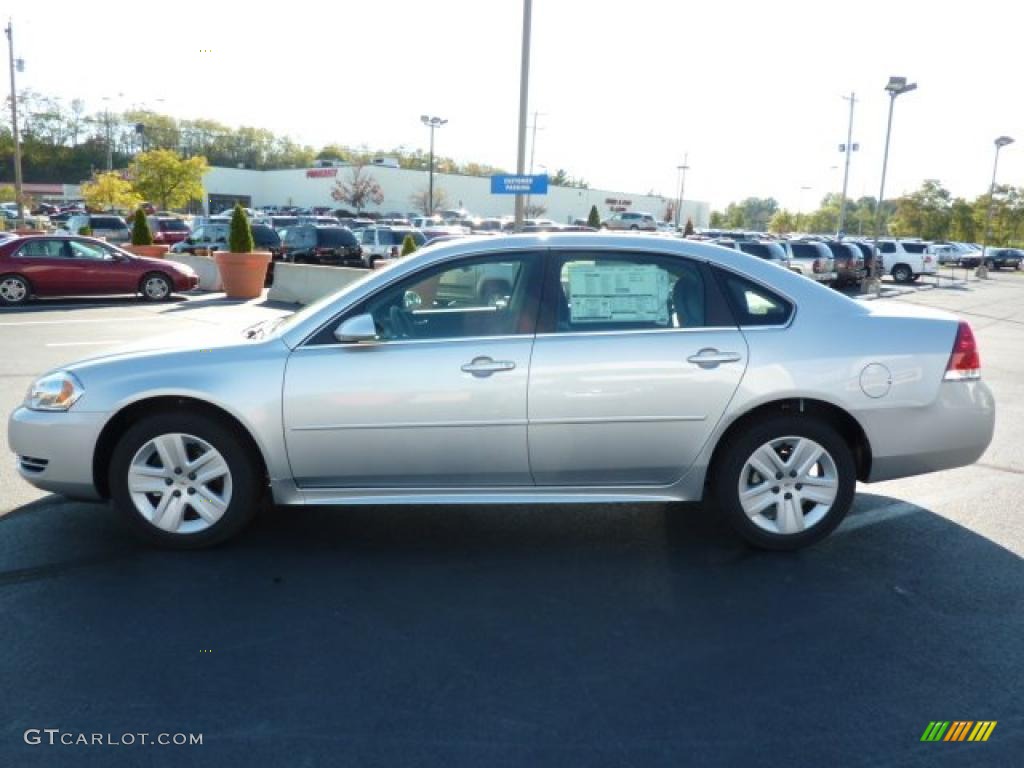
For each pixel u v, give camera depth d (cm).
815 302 445
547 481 442
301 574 423
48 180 11712
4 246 1681
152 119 11950
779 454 450
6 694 311
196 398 429
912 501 548
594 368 427
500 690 317
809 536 448
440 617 378
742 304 441
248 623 370
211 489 450
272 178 8594
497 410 427
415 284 442
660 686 321
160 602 389
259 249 2742
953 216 7881
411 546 463
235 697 311
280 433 429
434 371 426
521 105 1748
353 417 427
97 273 1748
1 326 1375
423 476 438
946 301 2653
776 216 10338
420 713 302
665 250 444
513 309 438
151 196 5853
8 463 605
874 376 435
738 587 411
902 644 355
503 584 414
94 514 504
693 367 428
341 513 515
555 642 355
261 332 465
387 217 6338
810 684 323
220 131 13188
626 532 487
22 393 844
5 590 400
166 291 1836
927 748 284
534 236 454
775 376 430
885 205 11662
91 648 346
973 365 448
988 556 453
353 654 344
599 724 296
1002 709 307
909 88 3003
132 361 440
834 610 387
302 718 298
